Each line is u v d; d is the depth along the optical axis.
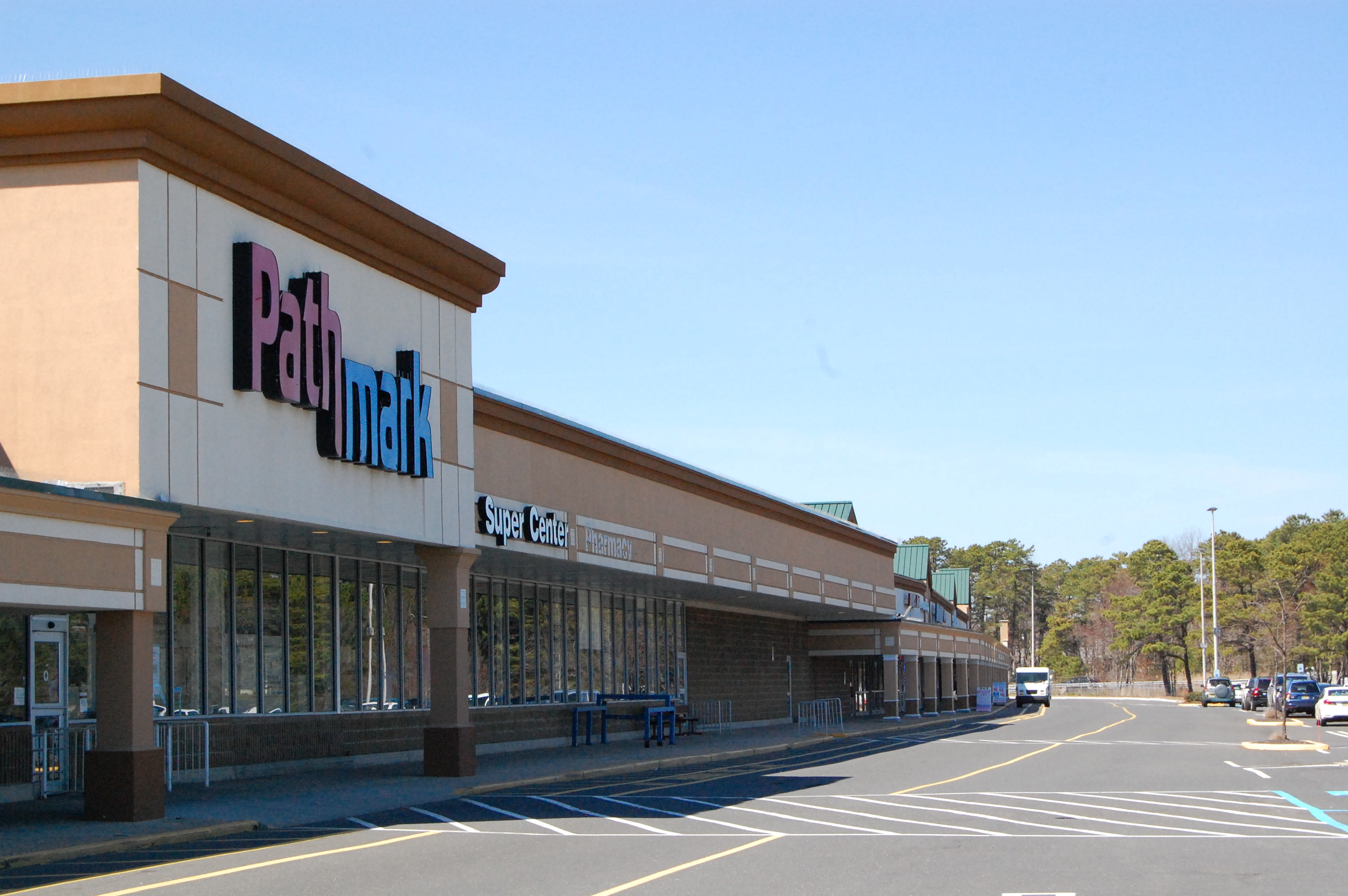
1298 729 46.84
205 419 19.09
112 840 15.70
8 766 20.34
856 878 12.76
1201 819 17.80
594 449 33.25
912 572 83.50
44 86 18.03
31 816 18.34
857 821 17.89
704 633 50.12
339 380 21.88
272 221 20.88
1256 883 12.31
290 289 21.06
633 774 27.98
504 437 29.02
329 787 23.17
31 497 16.00
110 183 18.28
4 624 20.77
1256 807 19.31
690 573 39.22
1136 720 55.84
